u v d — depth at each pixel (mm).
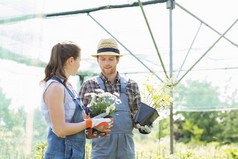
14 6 1905
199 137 19422
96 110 2277
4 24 1896
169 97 2805
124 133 2721
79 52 2012
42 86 1973
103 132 2096
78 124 1897
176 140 19938
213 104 6957
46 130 4590
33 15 1939
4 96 1880
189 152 6055
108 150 2660
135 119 2643
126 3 4312
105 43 2828
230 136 18719
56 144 1885
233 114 19125
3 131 1864
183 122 20500
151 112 2609
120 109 2754
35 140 4320
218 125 19406
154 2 4277
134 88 2922
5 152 1859
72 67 1999
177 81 4902
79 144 1957
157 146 8859
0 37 1888
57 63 1937
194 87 7145
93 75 6762
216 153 6777
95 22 4832
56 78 1912
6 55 1893
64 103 1912
